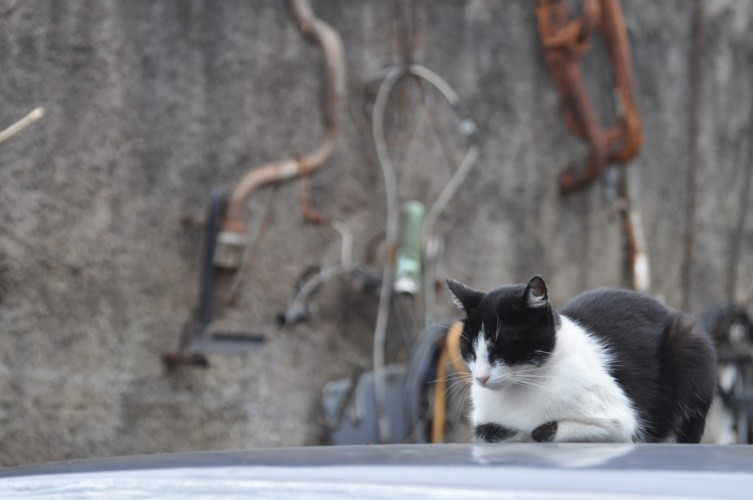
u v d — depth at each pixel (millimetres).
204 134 8266
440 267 9289
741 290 11852
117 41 7910
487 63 9812
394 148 9227
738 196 11883
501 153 9828
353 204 8992
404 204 9219
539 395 4074
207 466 2520
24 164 7488
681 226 11266
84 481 2572
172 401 8016
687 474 2170
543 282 4098
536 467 2262
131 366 7863
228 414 8266
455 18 9664
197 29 8281
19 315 7445
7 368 7391
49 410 7523
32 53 7551
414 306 9000
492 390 4172
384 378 8570
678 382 4281
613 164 10219
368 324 8969
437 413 8141
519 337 4094
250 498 2346
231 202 7906
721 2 11750
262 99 8555
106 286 7785
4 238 7398
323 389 8695
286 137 8648
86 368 7688
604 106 10602
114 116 7867
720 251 11688
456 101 9461
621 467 2234
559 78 9938
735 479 2133
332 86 8516
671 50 11289
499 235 9758
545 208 10078
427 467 2332
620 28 10016
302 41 8758
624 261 10648
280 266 8539
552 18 9930
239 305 8305
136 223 7930
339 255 8859
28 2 7543
